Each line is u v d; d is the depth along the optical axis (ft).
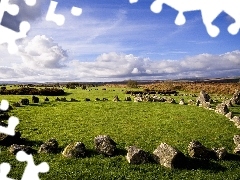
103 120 124.36
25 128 103.71
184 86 354.33
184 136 97.66
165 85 390.21
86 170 61.98
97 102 187.21
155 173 62.28
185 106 172.76
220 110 146.61
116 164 66.54
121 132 101.96
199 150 72.74
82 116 132.46
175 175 61.93
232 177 62.64
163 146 69.21
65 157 69.77
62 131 101.09
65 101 191.83
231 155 77.00
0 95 229.45
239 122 117.70
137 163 67.21
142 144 86.02
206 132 104.42
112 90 310.65
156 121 123.85
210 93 304.30
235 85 341.00
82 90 303.27
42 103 175.63
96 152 73.92
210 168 67.62
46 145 73.67
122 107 163.94
